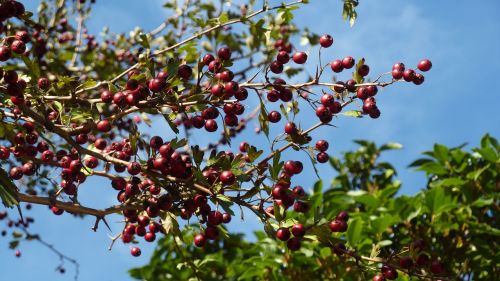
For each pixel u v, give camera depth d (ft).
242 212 12.15
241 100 12.18
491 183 23.80
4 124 12.91
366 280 12.73
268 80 12.42
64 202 12.55
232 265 24.84
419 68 12.64
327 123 12.42
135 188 12.46
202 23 16.83
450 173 24.45
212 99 12.12
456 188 23.77
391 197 26.37
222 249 26.58
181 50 15.02
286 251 21.99
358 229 19.94
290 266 22.15
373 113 12.35
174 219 12.80
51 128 12.22
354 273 20.12
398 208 22.84
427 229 22.67
